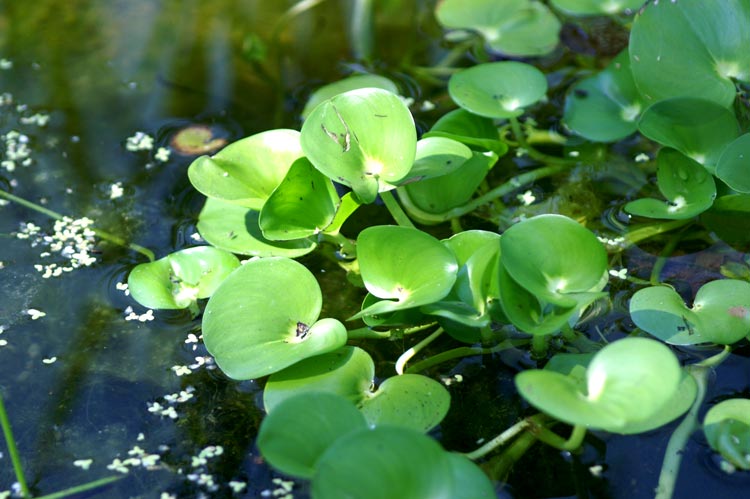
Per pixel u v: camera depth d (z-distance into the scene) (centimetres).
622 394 63
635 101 79
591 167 78
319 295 70
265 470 67
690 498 66
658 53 76
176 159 78
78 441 68
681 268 73
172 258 73
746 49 76
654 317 70
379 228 70
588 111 79
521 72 79
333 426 64
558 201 76
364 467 62
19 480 66
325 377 68
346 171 71
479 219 75
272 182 74
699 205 73
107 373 70
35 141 79
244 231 74
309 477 63
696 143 75
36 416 69
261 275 70
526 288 67
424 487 62
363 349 70
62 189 77
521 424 68
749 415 67
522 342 70
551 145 79
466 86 78
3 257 74
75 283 73
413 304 68
